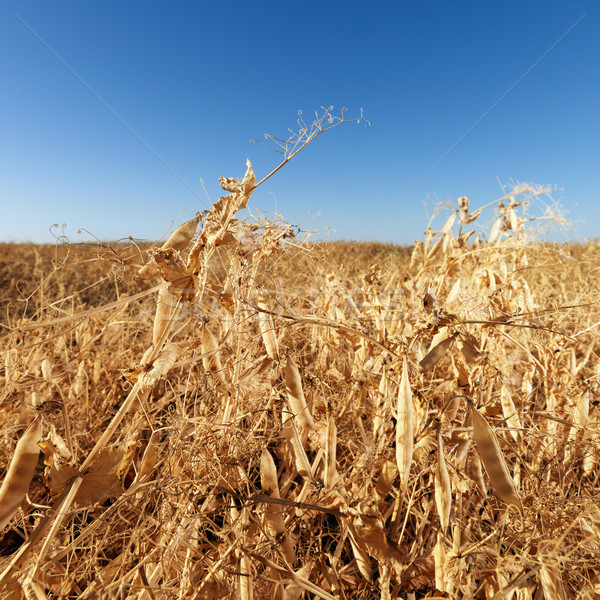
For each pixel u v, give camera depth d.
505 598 1.04
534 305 2.15
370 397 1.90
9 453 1.65
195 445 1.25
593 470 1.61
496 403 1.59
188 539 1.17
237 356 1.40
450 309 2.11
